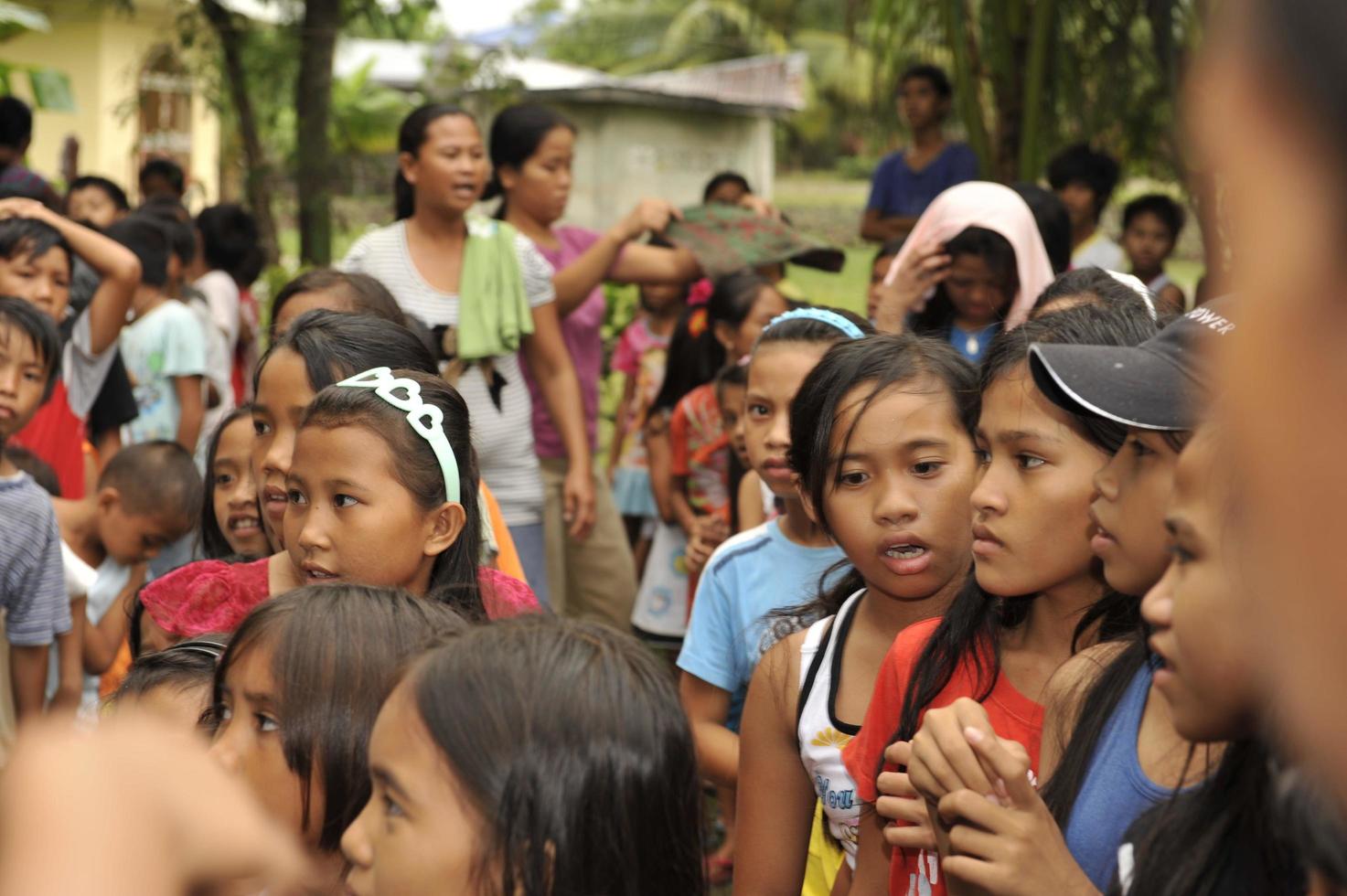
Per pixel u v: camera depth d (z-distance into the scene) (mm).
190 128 14195
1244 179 321
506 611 2240
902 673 1812
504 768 1146
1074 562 1602
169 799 420
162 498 3658
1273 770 766
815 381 2025
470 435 2213
